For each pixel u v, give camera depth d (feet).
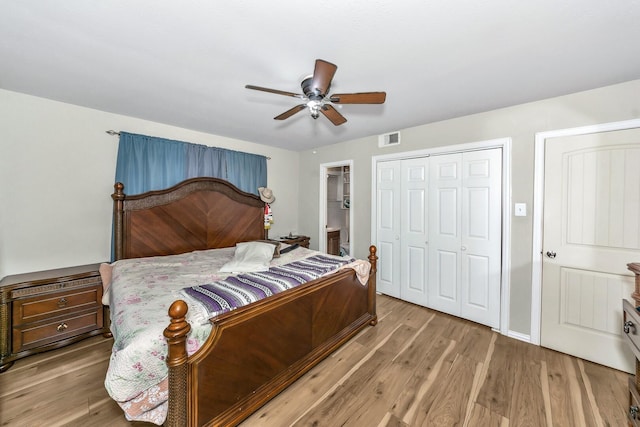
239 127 10.80
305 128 10.87
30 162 7.93
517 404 5.49
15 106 7.66
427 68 5.95
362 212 12.57
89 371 6.52
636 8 4.04
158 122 10.27
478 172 9.02
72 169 8.61
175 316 3.97
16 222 7.74
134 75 6.48
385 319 9.51
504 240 8.43
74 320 7.63
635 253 6.47
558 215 7.49
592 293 7.01
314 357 6.57
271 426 4.97
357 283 8.32
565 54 5.38
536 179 7.80
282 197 15.10
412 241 10.88
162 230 9.96
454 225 9.66
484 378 6.31
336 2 3.96
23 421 5.01
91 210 8.99
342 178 18.39
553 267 7.59
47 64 5.98
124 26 4.62
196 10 4.18
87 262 8.93
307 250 10.70
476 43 5.01
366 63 5.75
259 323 5.30
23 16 4.34
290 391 5.89
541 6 4.04
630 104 6.49
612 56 5.44
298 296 6.10
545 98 7.62
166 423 4.28
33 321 6.98
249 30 4.69
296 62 5.77
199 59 5.71
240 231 12.48
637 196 6.43
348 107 8.36
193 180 10.81
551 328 7.63
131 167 9.41
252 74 6.36
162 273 7.44
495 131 8.57
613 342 6.72
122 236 9.00
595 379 6.30
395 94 7.34
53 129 8.23
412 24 4.46
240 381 4.96
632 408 4.57
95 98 7.97
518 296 8.21
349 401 5.59
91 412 5.24
